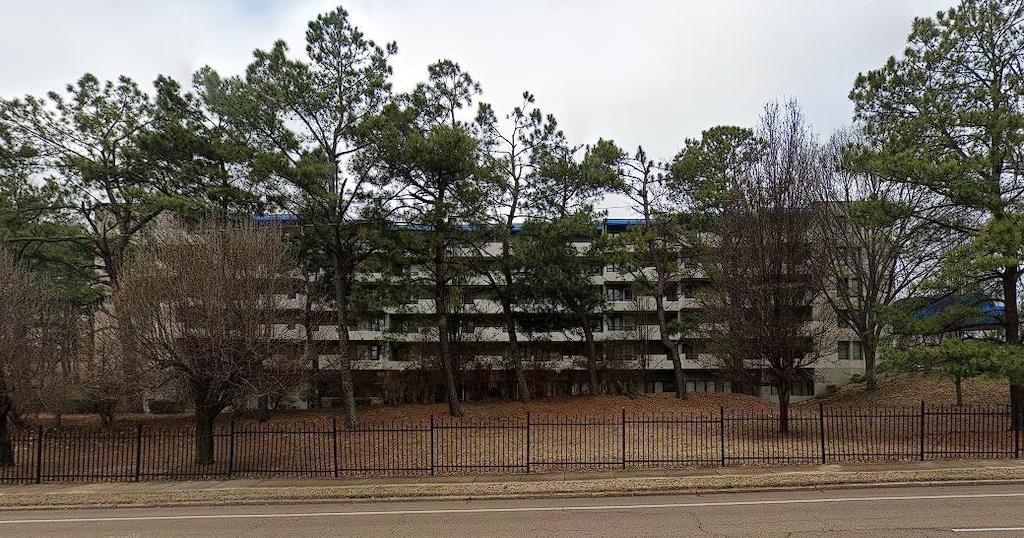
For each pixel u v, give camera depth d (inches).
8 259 679.1
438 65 1009.5
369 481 541.6
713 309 867.4
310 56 914.7
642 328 1448.1
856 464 563.5
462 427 598.2
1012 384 658.2
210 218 778.2
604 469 570.9
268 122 886.4
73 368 765.9
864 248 1176.2
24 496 507.2
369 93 910.4
